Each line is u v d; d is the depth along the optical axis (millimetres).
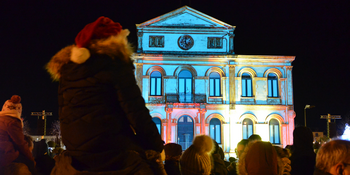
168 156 5613
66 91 2539
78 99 2455
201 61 31703
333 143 2982
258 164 3738
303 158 5371
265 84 31703
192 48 31844
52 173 2592
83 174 2330
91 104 2432
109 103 2463
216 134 31141
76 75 2500
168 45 31766
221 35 32156
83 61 2482
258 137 6441
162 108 31016
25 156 4723
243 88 31734
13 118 4574
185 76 31672
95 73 2455
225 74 31703
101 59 2475
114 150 2410
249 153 3873
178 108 30906
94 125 2406
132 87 2506
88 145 2383
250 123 31391
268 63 31922
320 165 3021
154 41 31750
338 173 2900
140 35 31719
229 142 30750
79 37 2646
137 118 2465
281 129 31250
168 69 31406
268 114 31438
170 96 30953
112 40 2555
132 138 2582
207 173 4273
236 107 31266
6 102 4664
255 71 31828
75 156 2432
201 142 4301
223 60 31781
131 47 2730
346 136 34344
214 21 32094
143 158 2531
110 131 2430
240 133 30953
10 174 4148
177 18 32094
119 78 2457
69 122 2473
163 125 30688
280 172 4254
